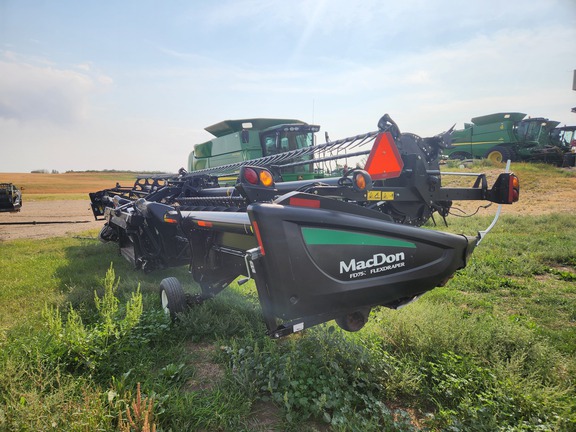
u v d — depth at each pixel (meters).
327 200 2.76
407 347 3.48
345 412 2.58
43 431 2.27
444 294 5.20
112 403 2.59
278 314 2.60
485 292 5.40
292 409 2.73
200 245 4.38
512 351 3.39
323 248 2.60
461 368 3.04
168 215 4.63
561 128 26.45
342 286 2.65
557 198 16.38
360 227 2.74
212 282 4.44
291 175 10.48
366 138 3.36
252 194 2.75
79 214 21.83
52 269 7.26
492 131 25.12
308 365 3.04
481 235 3.66
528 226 10.57
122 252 7.86
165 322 4.02
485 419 2.52
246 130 11.89
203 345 3.86
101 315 4.02
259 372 2.99
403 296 3.05
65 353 3.20
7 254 9.01
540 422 2.48
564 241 8.31
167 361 3.48
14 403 2.49
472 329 3.64
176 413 2.57
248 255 2.56
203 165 15.44
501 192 3.99
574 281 5.80
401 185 3.67
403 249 2.94
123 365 3.20
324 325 3.59
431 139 3.92
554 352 3.31
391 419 2.56
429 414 2.62
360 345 3.33
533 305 4.80
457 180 17.91
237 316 4.22
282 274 2.48
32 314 4.59
